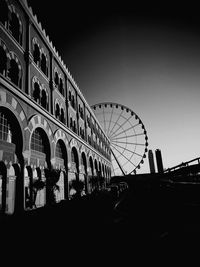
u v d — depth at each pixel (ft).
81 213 29.09
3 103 34.30
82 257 13.98
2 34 36.40
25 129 40.19
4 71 35.27
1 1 38.83
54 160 52.80
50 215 26.48
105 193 60.59
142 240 17.26
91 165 98.84
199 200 36.29
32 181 42.24
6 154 35.35
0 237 17.07
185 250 14.58
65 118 65.77
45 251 15.02
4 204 33.27
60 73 66.28
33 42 48.70
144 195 53.83
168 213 28.32
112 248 15.61
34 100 45.06
